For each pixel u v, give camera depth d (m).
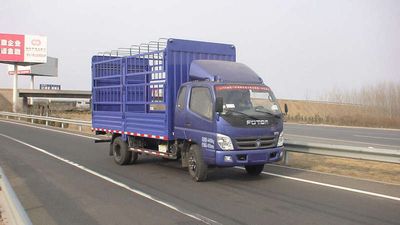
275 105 10.34
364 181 10.12
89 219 7.03
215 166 10.37
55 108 75.06
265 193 8.86
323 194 8.69
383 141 22.02
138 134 12.42
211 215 7.18
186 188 9.48
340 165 13.04
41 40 69.25
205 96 10.02
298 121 51.47
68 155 15.67
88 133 26.70
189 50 11.50
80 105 100.00
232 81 10.27
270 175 11.05
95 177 11.02
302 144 12.48
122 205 7.96
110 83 14.38
